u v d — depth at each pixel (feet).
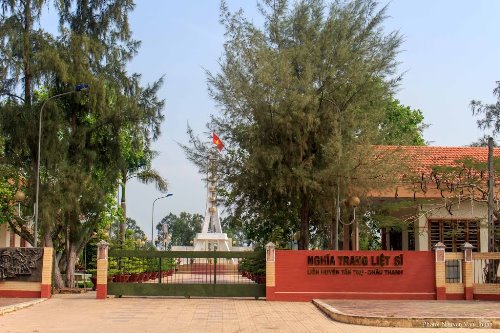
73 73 91.25
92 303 73.61
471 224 100.89
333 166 85.40
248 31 91.15
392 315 54.44
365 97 91.97
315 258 79.56
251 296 80.69
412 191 96.12
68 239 100.17
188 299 79.66
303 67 90.27
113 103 96.37
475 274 83.46
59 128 92.68
